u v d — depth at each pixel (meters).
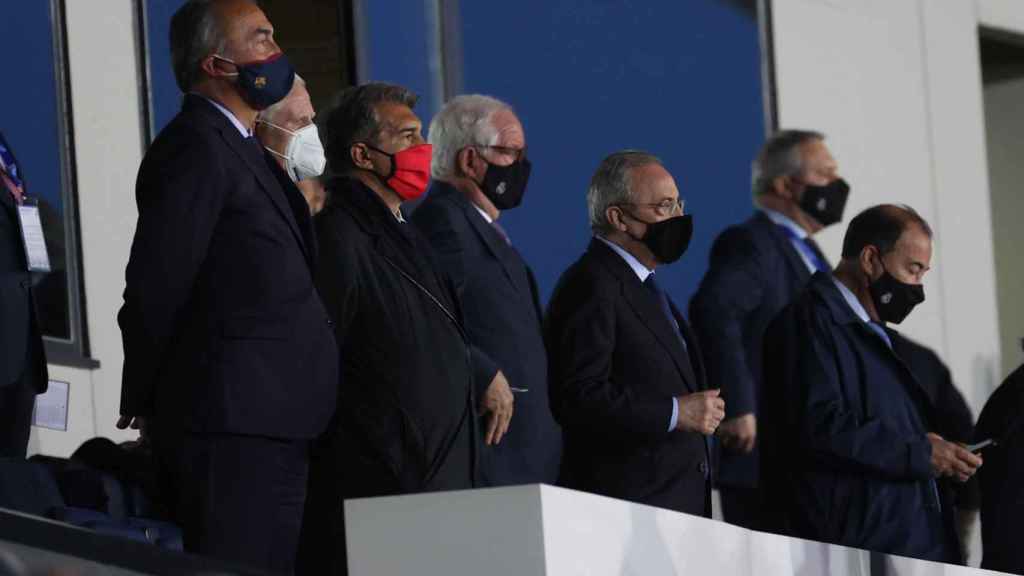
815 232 19.48
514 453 13.86
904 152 26.22
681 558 8.38
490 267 14.03
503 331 13.93
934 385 17.23
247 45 10.25
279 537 9.86
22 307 11.33
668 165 22.36
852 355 13.62
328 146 11.89
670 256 12.87
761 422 13.88
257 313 9.82
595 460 12.43
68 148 16.08
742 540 9.41
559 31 21.14
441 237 13.99
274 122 11.67
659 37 22.41
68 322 15.87
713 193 22.86
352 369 11.00
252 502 9.73
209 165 9.78
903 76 26.31
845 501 13.38
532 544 7.07
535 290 14.35
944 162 26.89
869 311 14.15
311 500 11.00
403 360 11.00
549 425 14.11
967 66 27.50
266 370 9.79
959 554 13.98
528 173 14.53
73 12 16.22
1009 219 31.08
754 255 18.92
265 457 9.80
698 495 12.55
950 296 26.80
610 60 21.75
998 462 14.09
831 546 11.02
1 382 11.14
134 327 9.59
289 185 10.29
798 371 13.56
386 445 10.90
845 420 13.32
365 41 18.80
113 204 16.38
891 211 14.17
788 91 24.19
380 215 11.28
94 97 16.33
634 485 12.34
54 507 10.03
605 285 12.56
